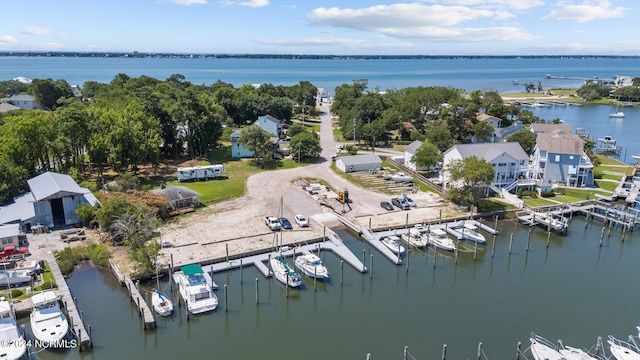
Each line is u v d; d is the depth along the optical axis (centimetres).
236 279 5112
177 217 6669
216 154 10575
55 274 4834
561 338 4166
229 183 8306
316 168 9488
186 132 10206
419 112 13775
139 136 8262
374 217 6881
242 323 4362
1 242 5259
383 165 9856
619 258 5916
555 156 8638
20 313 4241
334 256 5769
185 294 4591
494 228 6800
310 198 7656
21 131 7238
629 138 14062
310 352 3944
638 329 4181
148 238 5325
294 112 16900
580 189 8444
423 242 6050
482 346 4038
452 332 4247
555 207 7431
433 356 3888
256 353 3928
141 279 4925
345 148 11194
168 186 7812
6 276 4569
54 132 7794
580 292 5025
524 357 3875
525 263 5738
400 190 8156
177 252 5509
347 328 4303
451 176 7281
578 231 6806
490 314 4566
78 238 5741
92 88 18938
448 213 7081
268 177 8769
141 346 3994
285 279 4984
